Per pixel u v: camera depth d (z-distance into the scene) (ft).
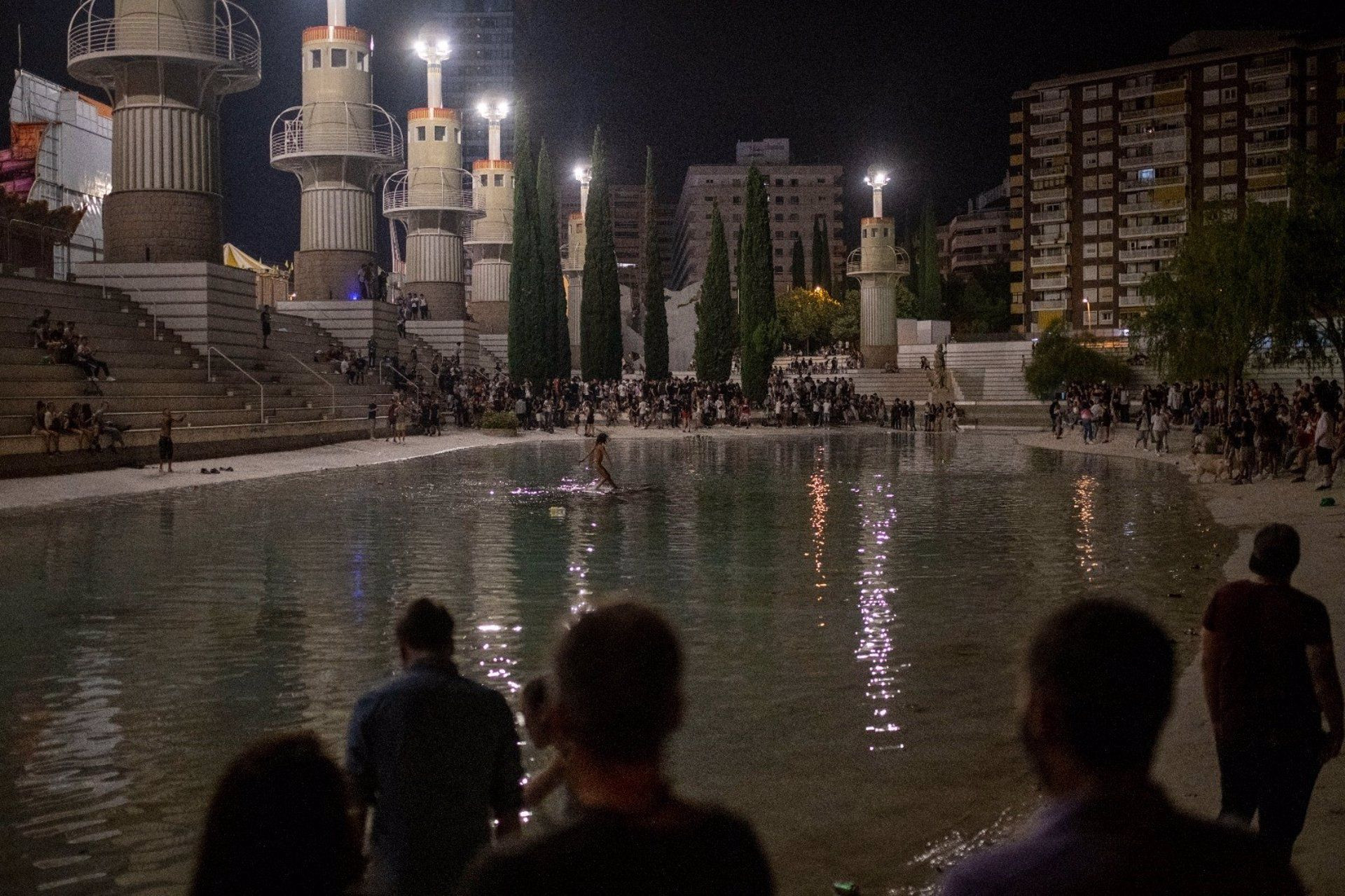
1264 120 300.40
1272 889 6.13
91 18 124.88
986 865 6.40
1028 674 6.97
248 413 111.86
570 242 256.93
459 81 645.10
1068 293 329.93
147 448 93.04
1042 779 6.93
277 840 6.34
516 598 39.86
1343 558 44.29
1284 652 14.47
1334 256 91.25
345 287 175.22
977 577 44.68
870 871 17.37
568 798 8.98
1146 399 126.00
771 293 204.95
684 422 182.70
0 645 32.83
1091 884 6.05
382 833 11.74
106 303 115.44
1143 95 317.22
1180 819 6.37
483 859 6.13
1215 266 96.02
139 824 19.54
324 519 63.36
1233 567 46.14
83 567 46.47
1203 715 25.43
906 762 22.52
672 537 56.49
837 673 29.60
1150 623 6.87
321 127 171.12
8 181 178.50
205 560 48.34
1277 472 85.66
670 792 6.70
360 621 36.24
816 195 593.42
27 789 21.18
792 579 44.14
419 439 144.87
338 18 173.06
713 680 28.94
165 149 125.08
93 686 28.37
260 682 28.76
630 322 302.04
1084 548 52.49
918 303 336.90
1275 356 96.94
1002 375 240.94
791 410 196.03
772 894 6.36
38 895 16.79
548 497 76.02
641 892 5.93
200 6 125.49
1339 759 21.91
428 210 213.87
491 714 12.12
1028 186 335.47
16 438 80.23
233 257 187.62
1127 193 320.91
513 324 189.37
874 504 72.59
